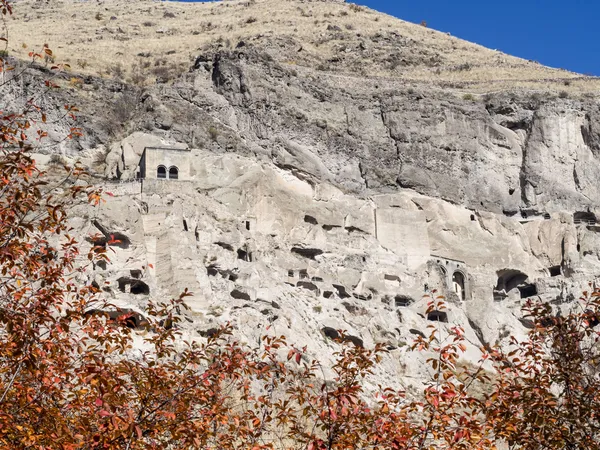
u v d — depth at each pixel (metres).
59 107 67.19
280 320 53.25
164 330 23.84
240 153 65.31
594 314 26.53
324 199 65.62
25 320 19.77
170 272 52.62
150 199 55.88
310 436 21.47
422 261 66.75
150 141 63.62
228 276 55.59
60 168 61.91
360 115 73.62
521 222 73.50
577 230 72.69
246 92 69.75
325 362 52.22
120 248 53.09
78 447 19.02
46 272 21.47
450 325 63.31
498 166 75.38
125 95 71.44
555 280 69.25
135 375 21.98
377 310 60.38
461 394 22.14
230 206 60.38
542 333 26.73
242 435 22.78
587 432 24.16
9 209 20.56
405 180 70.50
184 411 21.56
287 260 59.91
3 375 21.45
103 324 22.61
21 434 19.14
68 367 21.20
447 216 70.06
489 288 67.75
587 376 25.44
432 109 75.06
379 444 21.06
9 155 21.98
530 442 23.56
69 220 52.19
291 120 69.69
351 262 62.66
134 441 19.66
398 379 55.66
